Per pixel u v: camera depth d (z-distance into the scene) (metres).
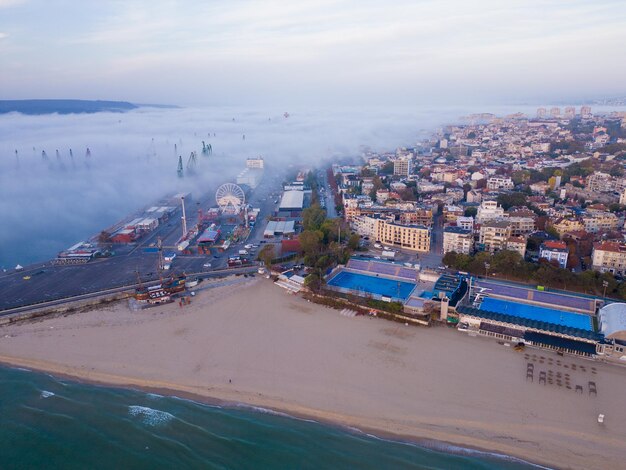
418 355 192.50
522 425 151.12
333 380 176.75
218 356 195.75
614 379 174.00
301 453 143.62
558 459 138.25
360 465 138.62
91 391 176.50
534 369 181.00
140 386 178.25
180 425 157.12
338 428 153.25
